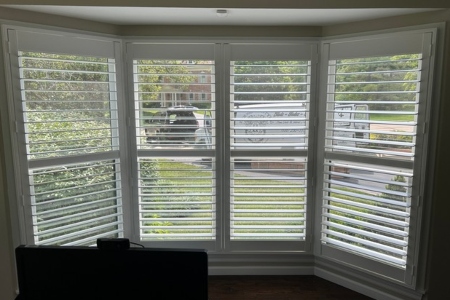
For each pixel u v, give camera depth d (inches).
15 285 93.3
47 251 46.7
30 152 94.6
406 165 96.9
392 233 99.8
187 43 110.0
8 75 88.0
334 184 112.3
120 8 87.8
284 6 87.7
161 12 91.8
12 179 91.0
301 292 112.2
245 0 87.4
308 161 116.3
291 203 117.8
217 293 111.8
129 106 113.7
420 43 91.0
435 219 92.5
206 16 96.6
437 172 91.1
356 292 111.8
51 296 47.6
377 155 102.7
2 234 90.2
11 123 89.5
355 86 105.2
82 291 47.3
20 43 89.2
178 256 45.8
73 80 100.9
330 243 115.3
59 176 101.6
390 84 98.2
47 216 99.0
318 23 105.7
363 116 104.7
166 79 112.6
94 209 110.5
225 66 111.7
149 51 110.4
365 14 93.3
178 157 116.6
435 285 94.6
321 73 111.7
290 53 111.0
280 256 122.0
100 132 109.9
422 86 91.4
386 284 105.0
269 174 117.1
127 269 46.5
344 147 109.0
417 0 85.7
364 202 107.1
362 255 107.8
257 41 110.4
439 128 90.0
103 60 107.5
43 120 96.0
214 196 117.6
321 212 116.9
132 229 119.7
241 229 119.2
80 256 46.5
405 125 95.4
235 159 116.3
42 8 87.5
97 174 109.7
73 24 99.6
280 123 114.9
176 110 113.9
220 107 113.7
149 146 116.0
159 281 46.6
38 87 94.7
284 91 113.0
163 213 118.3
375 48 99.5
